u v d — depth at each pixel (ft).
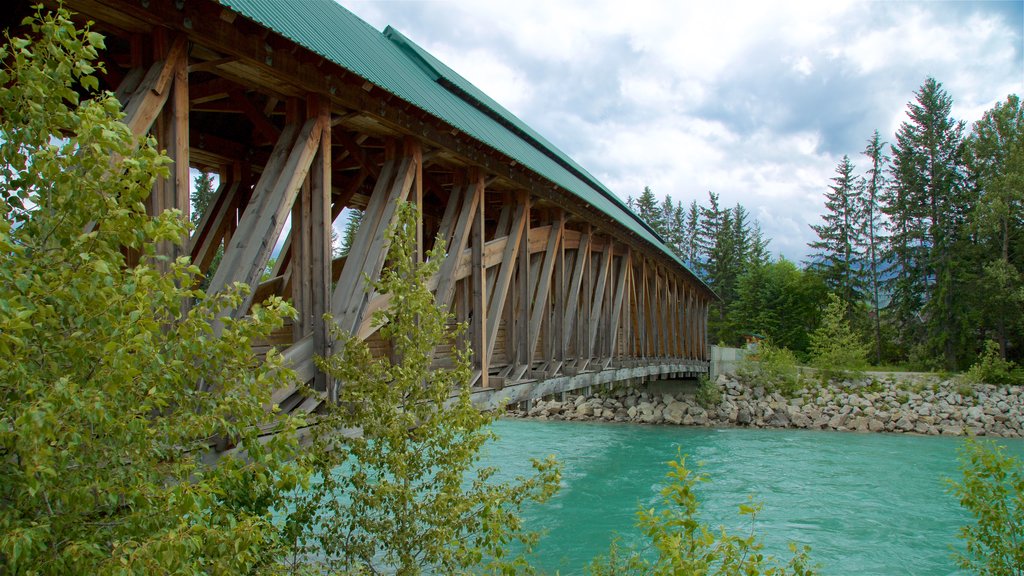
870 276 183.32
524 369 40.47
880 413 102.83
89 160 8.91
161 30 16.93
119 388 8.99
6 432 7.53
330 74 22.03
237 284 10.85
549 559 34.71
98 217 8.96
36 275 8.23
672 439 85.61
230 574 9.68
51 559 8.37
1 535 7.77
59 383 7.54
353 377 17.46
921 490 55.52
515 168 36.86
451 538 16.96
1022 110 150.10
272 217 19.54
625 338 66.33
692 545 14.08
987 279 139.74
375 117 24.75
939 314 147.02
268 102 28.63
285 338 22.62
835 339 124.77
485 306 34.01
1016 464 19.38
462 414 17.51
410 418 17.15
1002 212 142.00
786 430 98.12
